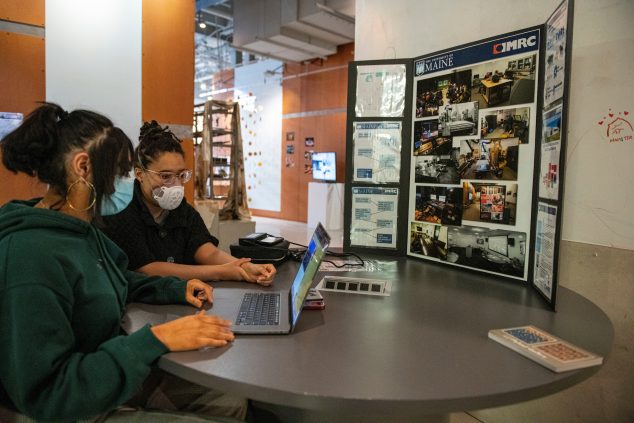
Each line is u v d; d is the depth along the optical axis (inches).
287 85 422.0
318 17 285.7
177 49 130.0
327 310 52.2
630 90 67.7
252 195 473.7
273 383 32.7
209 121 229.9
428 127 83.4
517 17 80.7
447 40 93.4
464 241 76.2
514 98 68.4
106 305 41.0
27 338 33.6
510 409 82.0
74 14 112.0
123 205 64.5
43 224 38.9
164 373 52.0
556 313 52.2
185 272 63.8
